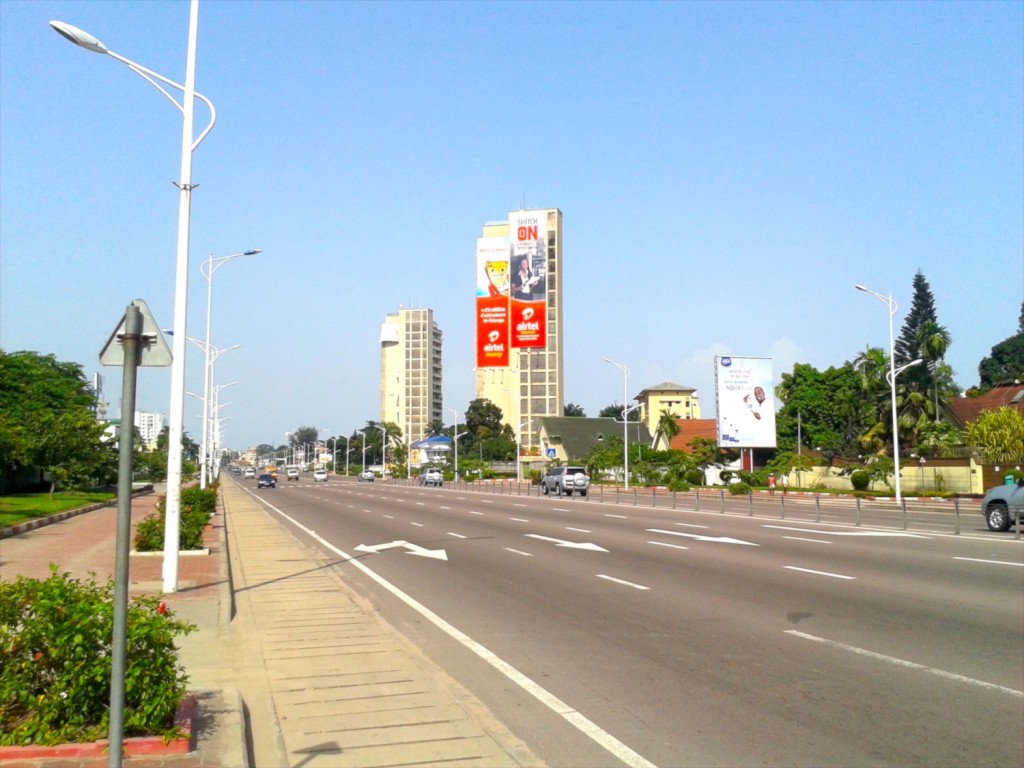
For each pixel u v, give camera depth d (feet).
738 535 86.99
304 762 22.27
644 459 282.15
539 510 137.90
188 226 50.88
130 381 17.26
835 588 51.08
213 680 30.81
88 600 22.82
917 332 208.85
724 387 226.79
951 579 54.70
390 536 93.30
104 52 47.83
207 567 62.54
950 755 22.49
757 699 27.66
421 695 28.55
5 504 135.95
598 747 23.24
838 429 297.74
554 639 37.29
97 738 21.24
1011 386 259.39
